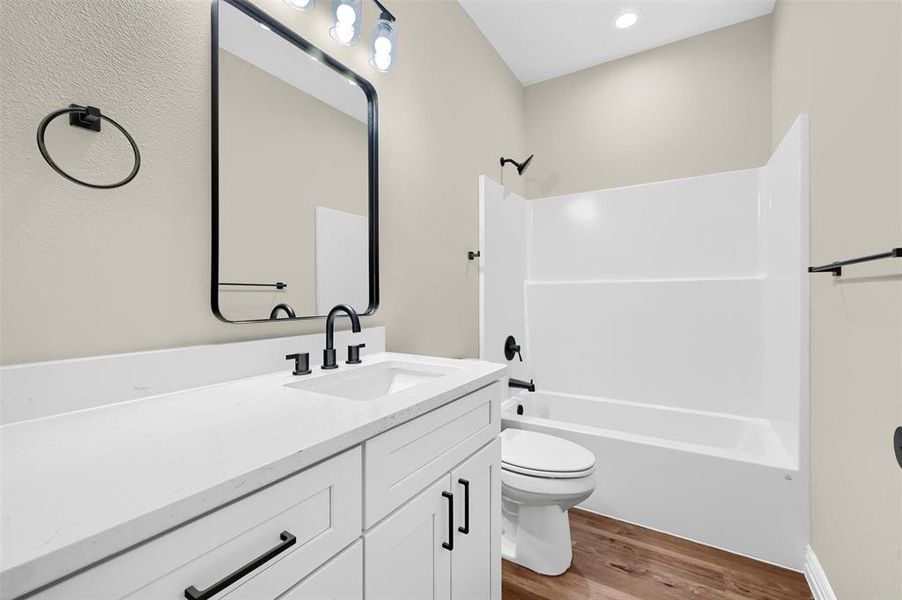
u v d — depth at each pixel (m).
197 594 0.45
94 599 0.38
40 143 0.68
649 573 1.48
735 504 1.59
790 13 1.79
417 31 1.72
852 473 1.12
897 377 0.88
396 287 1.57
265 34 1.08
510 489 1.45
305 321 1.19
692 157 2.45
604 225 2.67
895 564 0.89
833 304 1.27
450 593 0.92
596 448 1.84
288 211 1.13
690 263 2.42
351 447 0.66
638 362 2.51
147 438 0.60
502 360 2.36
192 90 0.91
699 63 2.43
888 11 0.91
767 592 1.39
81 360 0.72
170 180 0.87
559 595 1.38
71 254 0.72
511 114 2.71
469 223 2.12
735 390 2.25
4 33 0.65
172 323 0.87
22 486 0.45
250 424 0.66
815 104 1.45
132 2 0.81
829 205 1.31
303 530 0.58
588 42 2.46
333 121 1.28
